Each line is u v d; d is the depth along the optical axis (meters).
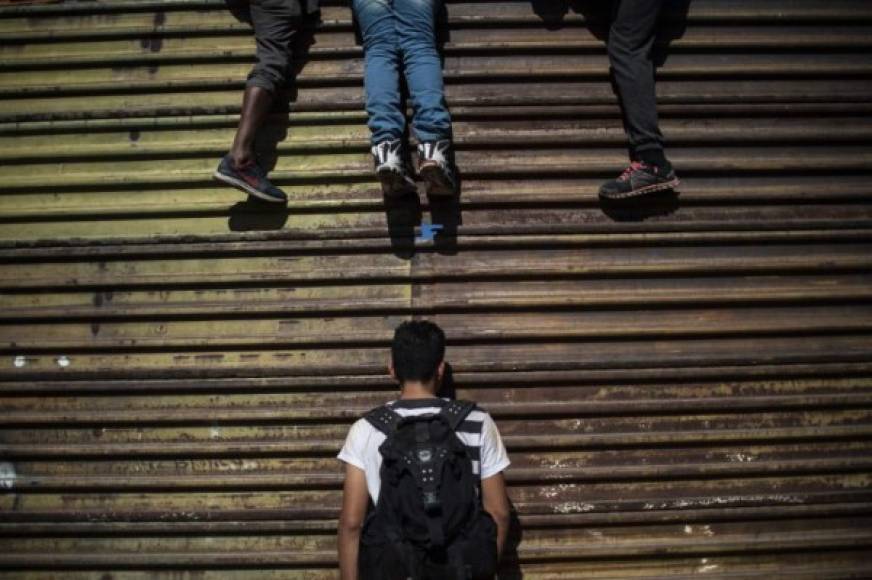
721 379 3.40
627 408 3.36
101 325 3.46
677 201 3.48
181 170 3.53
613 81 3.54
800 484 3.39
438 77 3.35
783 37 3.58
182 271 3.47
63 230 3.53
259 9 3.45
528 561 3.30
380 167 3.16
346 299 3.42
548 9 3.57
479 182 3.48
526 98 3.50
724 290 3.44
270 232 3.45
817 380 3.44
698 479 3.36
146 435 3.39
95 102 3.59
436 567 2.53
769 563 3.36
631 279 3.44
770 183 3.52
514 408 3.34
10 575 3.34
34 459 3.40
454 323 3.40
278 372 3.37
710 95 3.53
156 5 3.61
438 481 2.55
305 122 3.52
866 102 3.56
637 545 3.31
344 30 3.57
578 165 3.48
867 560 3.38
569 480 3.32
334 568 3.30
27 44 3.63
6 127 3.58
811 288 3.46
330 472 3.34
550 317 3.42
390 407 2.83
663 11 3.55
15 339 3.46
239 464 3.36
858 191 3.51
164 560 3.30
